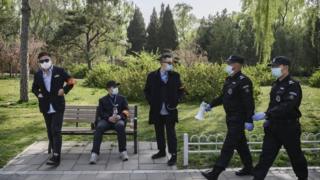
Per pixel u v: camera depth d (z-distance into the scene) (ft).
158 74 23.38
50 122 23.90
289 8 53.52
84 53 147.23
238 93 19.40
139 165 23.08
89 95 65.10
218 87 51.62
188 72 53.21
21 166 22.94
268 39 48.55
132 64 68.90
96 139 24.03
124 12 150.00
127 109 25.59
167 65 23.09
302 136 27.12
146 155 25.27
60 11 135.54
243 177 20.67
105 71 83.87
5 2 66.64
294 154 18.12
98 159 24.44
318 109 44.98
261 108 46.47
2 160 24.27
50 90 23.26
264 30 48.37
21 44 53.36
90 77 86.07
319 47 125.49
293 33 138.51
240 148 20.59
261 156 18.28
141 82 54.75
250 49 159.63
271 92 18.48
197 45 171.32
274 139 18.12
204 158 24.08
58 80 23.38
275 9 48.06
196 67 54.60
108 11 142.41
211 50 175.73
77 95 64.90
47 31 157.58
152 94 23.44
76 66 139.03
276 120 17.79
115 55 156.46
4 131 33.50
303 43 130.62
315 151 25.25
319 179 20.30
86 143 28.84
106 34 151.23
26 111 45.21
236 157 24.16
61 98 23.56
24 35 53.21
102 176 20.97
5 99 57.88
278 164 22.98
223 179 20.39
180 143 28.43
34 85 23.72
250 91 19.25
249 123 19.01
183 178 20.59
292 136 17.72
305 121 37.47
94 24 140.26
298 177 18.90
